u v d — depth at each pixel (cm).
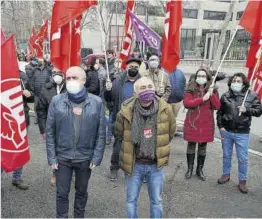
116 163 566
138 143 378
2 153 354
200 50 3469
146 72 631
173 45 516
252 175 615
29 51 1391
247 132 541
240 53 2755
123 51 786
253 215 471
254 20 520
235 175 613
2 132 353
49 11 2669
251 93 538
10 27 2648
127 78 559
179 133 873
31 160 668
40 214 457
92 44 4366
